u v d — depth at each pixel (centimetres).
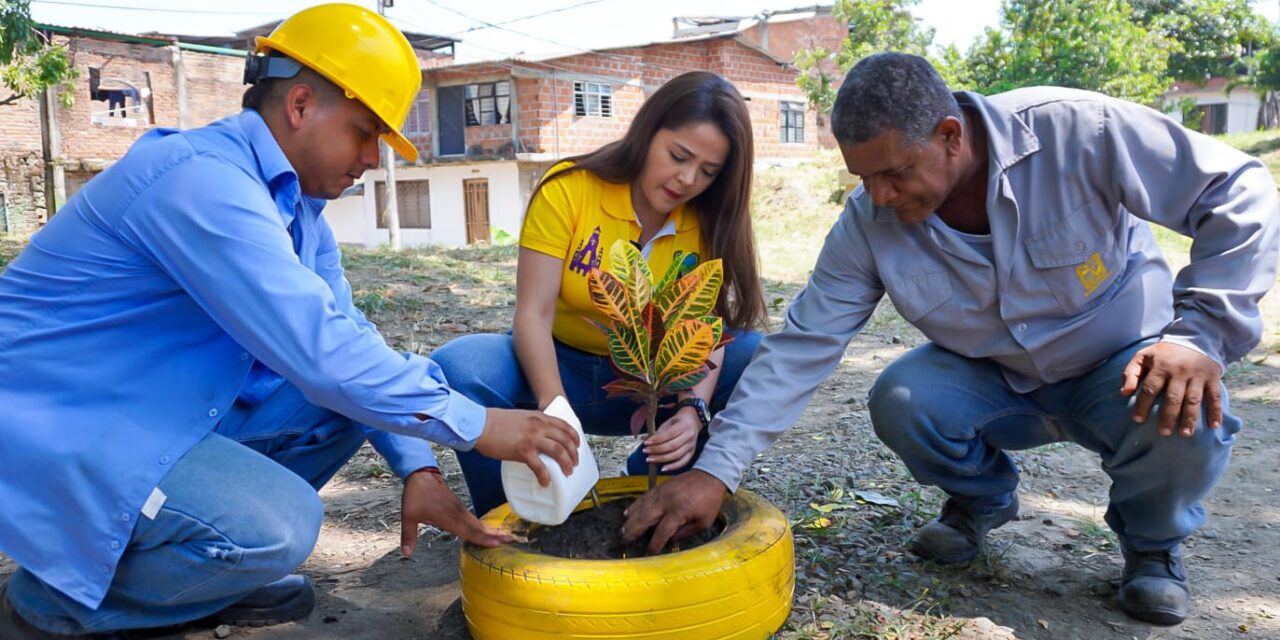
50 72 1102
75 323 190
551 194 241
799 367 228
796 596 236
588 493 232
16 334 189
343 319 187
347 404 187
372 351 187
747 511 218
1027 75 1959
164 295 193
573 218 243
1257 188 205
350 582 251
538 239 242
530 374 236
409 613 232
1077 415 235
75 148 1664
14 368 188
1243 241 203
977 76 2033
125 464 187
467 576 202
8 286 193
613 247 207
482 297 734
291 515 198
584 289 247
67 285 190
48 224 198
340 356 184
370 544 277
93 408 189
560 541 217
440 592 244
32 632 199
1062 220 216
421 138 2312
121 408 190
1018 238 218
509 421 197
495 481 249
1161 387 200
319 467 235
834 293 234
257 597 222
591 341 259
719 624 190
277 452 228
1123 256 223
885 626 220
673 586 185
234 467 196
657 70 2333
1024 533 283
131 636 213
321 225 237
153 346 193
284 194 200
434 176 2312
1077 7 1941
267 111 200
